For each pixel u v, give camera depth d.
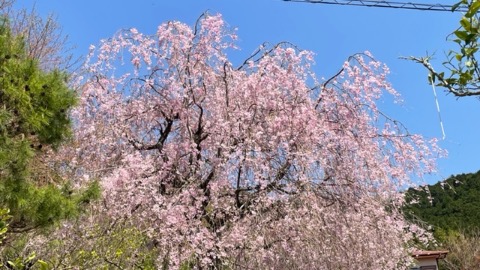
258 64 6.89
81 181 5.98
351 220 6.03
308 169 5.95
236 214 6.07
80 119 6.95
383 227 6.34
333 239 5.81
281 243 5.74
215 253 5.68
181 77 6.95
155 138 7.41
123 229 5.71
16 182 4.09
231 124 6.43
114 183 5.93
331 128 6.72
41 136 4.67
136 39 7.21
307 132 6.25
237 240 5.69
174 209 5.77
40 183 5.63
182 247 5.67
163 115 7.09
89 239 5.21
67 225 5.18
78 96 5.13
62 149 6.40
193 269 5.67
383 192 6.52
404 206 6.99
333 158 6.34
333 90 6.89
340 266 5.74
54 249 4.98
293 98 6.59
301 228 5.69
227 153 6.18
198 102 6.98
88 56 7.28
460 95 1.74
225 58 6.99
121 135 6.93
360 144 6.56
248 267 5.67
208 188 6.32
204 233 5.76
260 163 6.14
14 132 4.46
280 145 6.24
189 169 6.54
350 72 6.93
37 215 4.17
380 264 6.20
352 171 6.32
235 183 6.34
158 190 6.32
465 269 17.64
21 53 4.61
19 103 4.32
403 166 6.97
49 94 4.57
